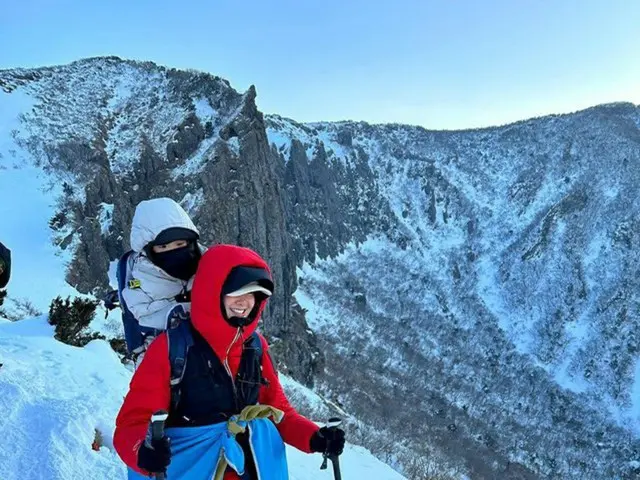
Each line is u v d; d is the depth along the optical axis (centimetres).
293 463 686
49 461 437
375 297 14875
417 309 15450
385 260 17125
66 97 5956
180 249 274
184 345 248
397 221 19550
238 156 5825
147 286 269
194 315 248
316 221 15412
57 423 493
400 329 13662
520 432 9706
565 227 19700
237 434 255
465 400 10350
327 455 273
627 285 17075
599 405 12619
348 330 11950
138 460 219
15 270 3241
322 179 16362
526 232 19975
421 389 9856
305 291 12925
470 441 7294
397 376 10262
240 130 6009
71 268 3659
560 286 17388
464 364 12962
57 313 987
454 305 16600
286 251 6194
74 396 577
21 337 781
